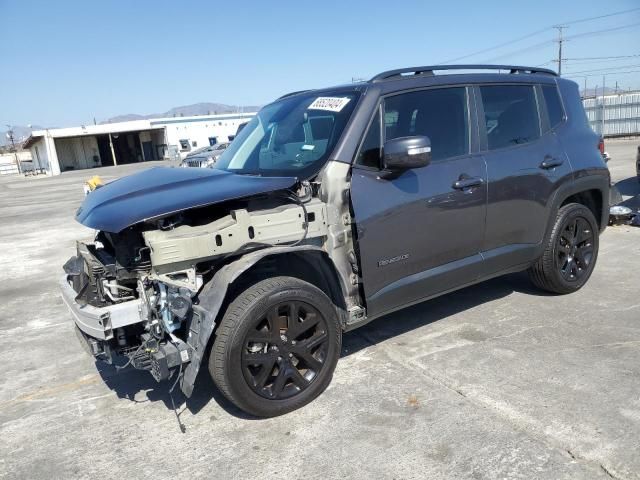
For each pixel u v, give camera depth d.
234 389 3.10
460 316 4.70
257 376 3.21
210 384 3.84
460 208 3.96
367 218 3.53
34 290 6.86
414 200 3.72
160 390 3.83
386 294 3.71
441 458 2.80
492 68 4.42
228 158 4.46
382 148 3.67
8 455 3.16
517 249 4.45
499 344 4.09
